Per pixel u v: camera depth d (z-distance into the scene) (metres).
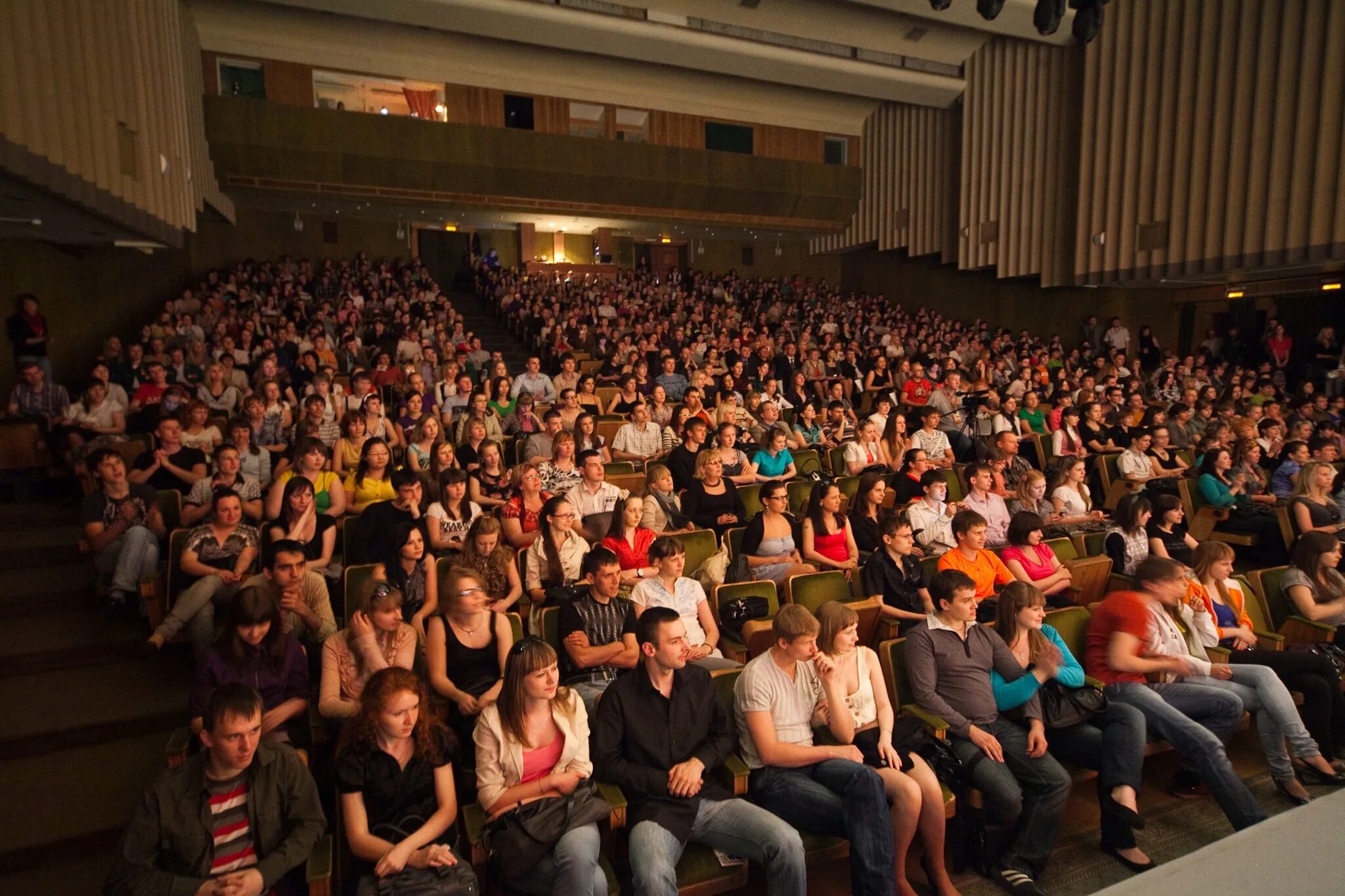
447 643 3.24
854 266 19.94
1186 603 3.99
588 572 3.58
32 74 4.68
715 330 14.45
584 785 2.73
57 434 5.69
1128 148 11.73
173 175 8.34
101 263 9.62
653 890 2.42
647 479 5.62
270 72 12.89
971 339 14.78
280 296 13.69
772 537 4.83
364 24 12.89
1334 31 9.40
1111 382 11.11
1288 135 9.92
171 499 4.74
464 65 14.09
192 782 2.34
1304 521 5.62
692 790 2.70
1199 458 7.60
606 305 15.57
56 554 4.73
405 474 4.90
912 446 7.11
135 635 4.05
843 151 17.81
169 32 8.59
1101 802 3.15
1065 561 4.95
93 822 2.98
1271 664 3.80
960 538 4.45
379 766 2.51
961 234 14.91
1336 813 0.93
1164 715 3.33
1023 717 3.24
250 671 2.99
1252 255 10.32
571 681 3.46
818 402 9.96
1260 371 11.14
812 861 2.77
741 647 3.95
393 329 12.07
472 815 2.65
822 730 3.14
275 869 2.29
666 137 15.95
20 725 3.40
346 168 13.66
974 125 14.54
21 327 6.61
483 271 17.50
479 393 7.55
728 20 12.73
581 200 15.77
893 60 14.04
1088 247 12.45
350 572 4.01
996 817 2.92
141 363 7.94
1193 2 10.77
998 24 12.00
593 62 14.64
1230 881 0.81
